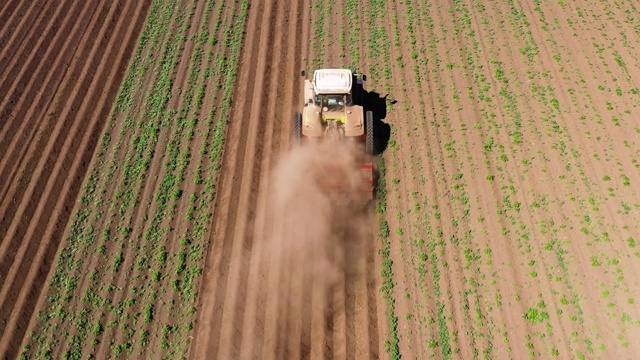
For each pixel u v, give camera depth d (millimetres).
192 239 12750
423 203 13055
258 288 11711
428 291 11555
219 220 13117
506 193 13062
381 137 14539
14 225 13016
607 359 10195
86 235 12797
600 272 11438
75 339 11070
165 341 11078
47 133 15109
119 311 11492
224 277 12023
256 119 15172
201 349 10938
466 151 14000
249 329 11125
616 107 14719
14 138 14984
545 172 13352
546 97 15148
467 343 10711
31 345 10992
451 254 12086
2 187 13844
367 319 11266
